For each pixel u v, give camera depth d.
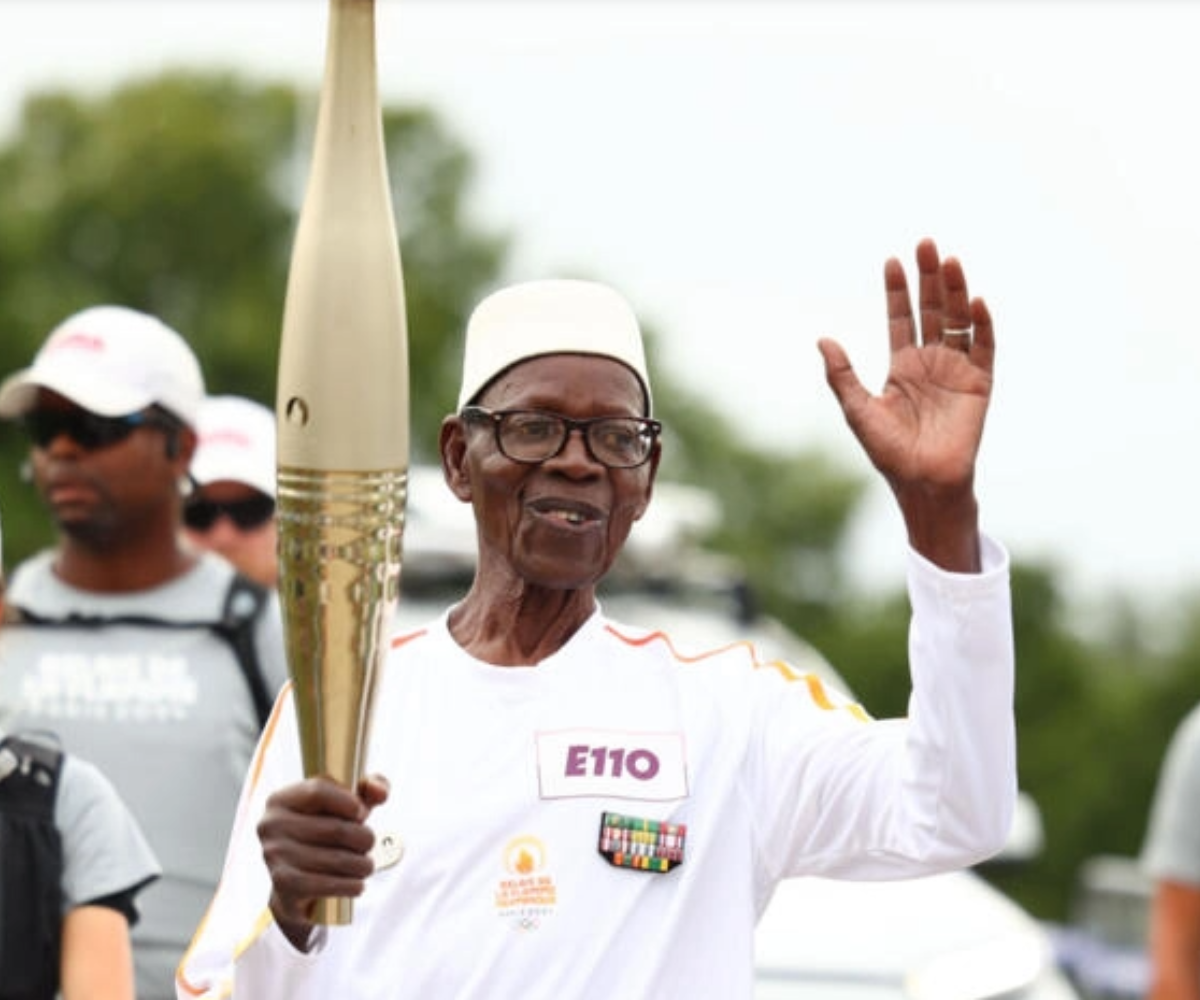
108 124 42.88
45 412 8.78
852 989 9.77
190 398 8.95
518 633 5.97
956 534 5.62
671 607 13.77
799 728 5.95
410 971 5.70
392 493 5.16
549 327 5.90
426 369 41.50
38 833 7.18
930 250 5.66
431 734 5.88
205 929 5.81
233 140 42.59
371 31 5.11
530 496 5.88
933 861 5.73
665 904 5.77
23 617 8.80
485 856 5.77
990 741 5.64
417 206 42.97
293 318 5.13
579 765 5.83
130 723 8.66
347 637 5.15
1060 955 14.12
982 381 5.65
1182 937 8.52
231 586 8.85
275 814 5.22
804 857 5.92
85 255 42.06
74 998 7.14
